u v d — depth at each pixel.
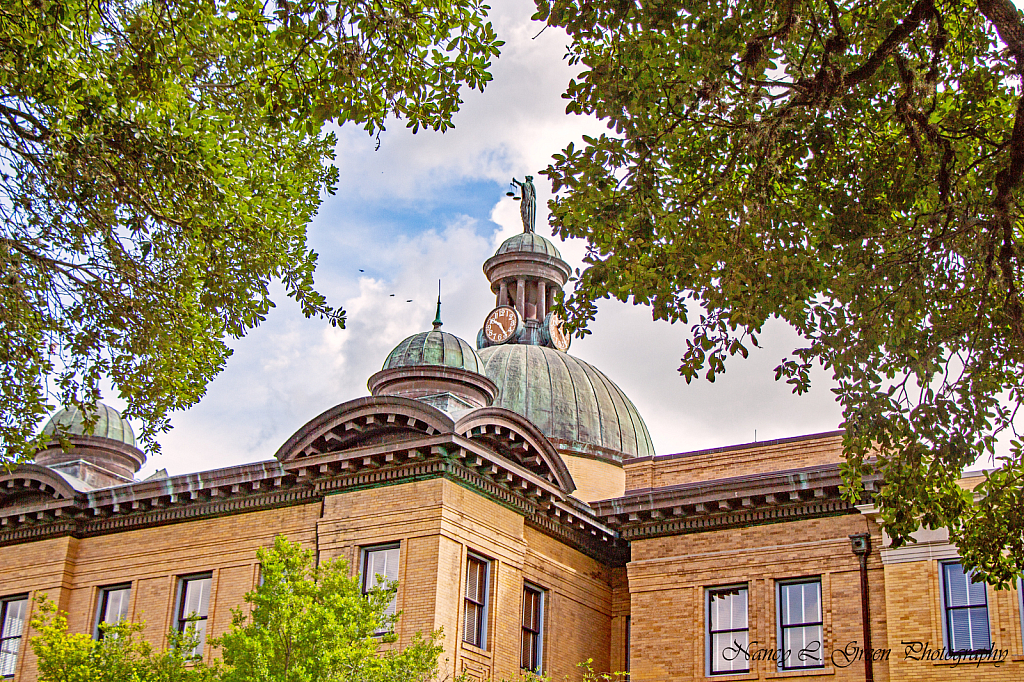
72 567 32.50
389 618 23.27
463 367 33.62
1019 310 15.80
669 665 28.77
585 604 31.39
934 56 16.06
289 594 21.38
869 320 16.92
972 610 25.92
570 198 16.80
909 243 17.30
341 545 28.17
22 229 16.67
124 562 31.84
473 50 16.39
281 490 29.89
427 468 27.80
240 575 29.92
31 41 16.09
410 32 16.02
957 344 17.34
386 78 16.28
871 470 18.16
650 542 30.23
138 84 16.56
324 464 28.70
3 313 16.67
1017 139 15.02
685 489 29.52
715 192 17.52
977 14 16.92
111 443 37.56
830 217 17.28
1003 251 15.72
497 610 28.05
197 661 27.00
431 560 26.84
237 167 18.84
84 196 16.77
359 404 28.20
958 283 17.62
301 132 19.66
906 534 18.75
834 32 17.08
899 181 17.34
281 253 19.05
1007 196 15.45
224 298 18.28
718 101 16.30
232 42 16.92
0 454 18.30
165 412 19.33
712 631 28.80
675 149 17.12
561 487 30.36
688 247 16.80
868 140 18.06
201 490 30.72
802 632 27.75
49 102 16.34
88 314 17.89
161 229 18.05
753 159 17.44
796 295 16.89
